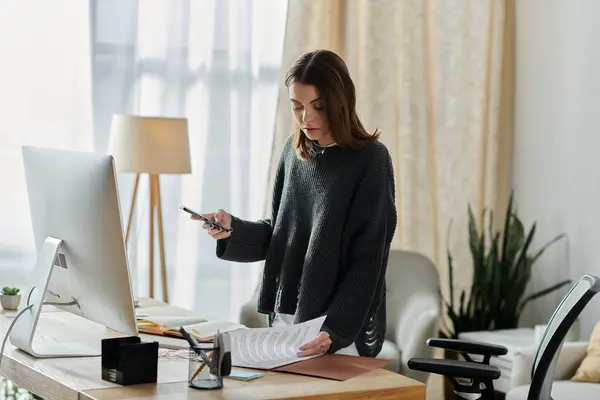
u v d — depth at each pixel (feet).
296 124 8.47
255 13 15.99
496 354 9.57
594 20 15.52
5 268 14.73
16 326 7.80
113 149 13.89
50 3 14.80
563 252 16.22
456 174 17.12
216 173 15.88
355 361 7.60
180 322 9.21
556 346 7.88
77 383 6.73
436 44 16.94
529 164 17.10
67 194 7.49
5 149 14.66
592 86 15.58
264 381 6.89
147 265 15.61
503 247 16.31
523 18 17.22
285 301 8.61
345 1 16.30
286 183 8.77
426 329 13.07
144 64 15.43
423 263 14.57
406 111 16.66
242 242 8.93
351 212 8.16
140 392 6.49
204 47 15.70
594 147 15.52
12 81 14.66
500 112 17.43
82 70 15.06
